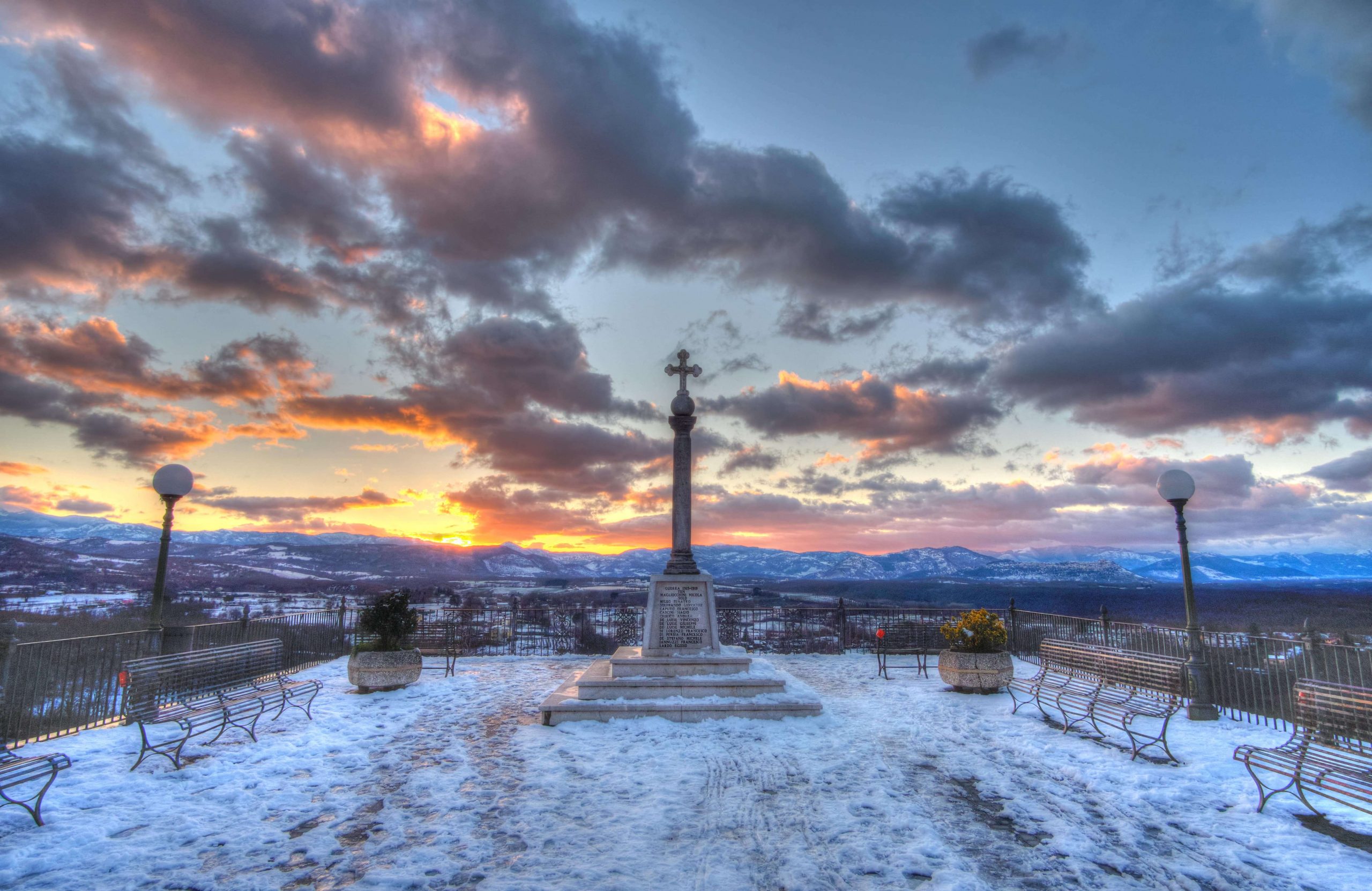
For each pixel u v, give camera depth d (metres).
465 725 9.80
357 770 7.64
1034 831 5.88
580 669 15.44
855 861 5.31
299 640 16.23
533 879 4.99
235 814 6.23
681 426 12.63
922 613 18.75
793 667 16.03
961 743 8.78
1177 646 10.79
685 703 10.07
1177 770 7.48
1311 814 6.14
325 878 5.00
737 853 5.45
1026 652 16.47
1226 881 4.92
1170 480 10.24
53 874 4.97
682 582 11.69
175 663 8.48
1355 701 5.99
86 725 9.24
